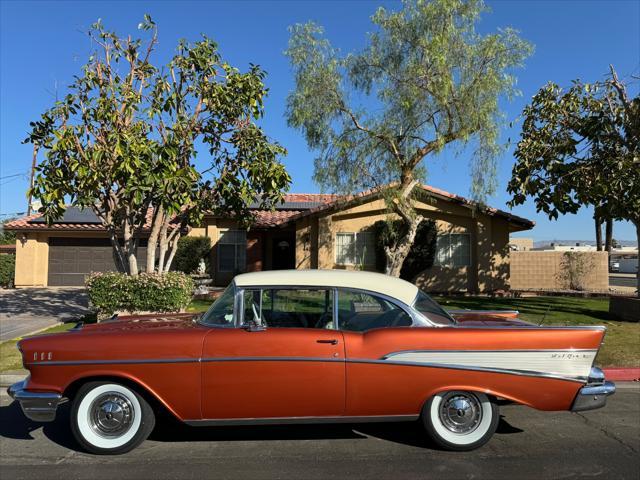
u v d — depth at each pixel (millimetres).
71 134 10383
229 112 11992
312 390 4617
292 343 4633
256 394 4613
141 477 4281
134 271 11891
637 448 4965
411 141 14477
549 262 22047
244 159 12453
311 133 14617
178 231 12773
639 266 12805
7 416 6148
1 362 8430
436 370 4664
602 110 12320
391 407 4691
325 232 19391
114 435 4754
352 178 14586
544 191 12805
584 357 4754
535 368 4711
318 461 4621
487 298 17703
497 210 19000
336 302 4918
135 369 4621
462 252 19484
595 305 15719
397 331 4734
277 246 21938
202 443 5098
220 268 21719
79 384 4789
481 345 4695
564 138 12672
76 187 10875
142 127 11180
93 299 10906
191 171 10953
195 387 4605
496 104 13492
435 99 13688
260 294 4961
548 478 4246
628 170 11398
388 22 14023
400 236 18141
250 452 4855
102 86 11125
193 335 4707
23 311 14477
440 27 13703
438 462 4590
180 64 11773
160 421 5770
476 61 13766
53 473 4383
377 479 4219
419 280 19312
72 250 22438
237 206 12914
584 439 5219
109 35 11555
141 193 10195
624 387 7496
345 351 4641
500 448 4949
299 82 14492
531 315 13078
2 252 28438
